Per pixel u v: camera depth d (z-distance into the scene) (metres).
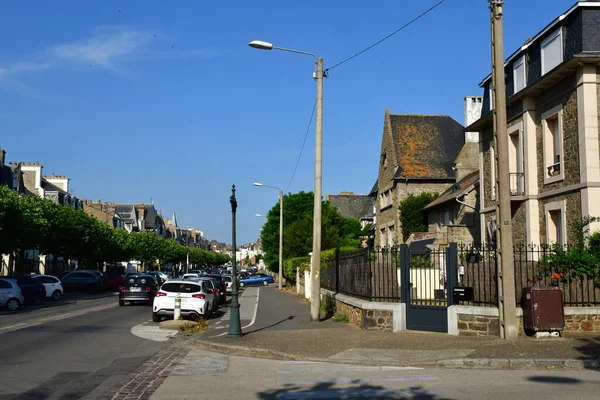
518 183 21.58
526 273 14.39
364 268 17.14
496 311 13.92
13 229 34.34
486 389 8.68
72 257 51.00
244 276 79.38
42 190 61.34
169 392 8.89
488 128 24.89
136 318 22.69
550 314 13.40
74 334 16.62
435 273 15.48
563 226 18.84
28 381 9.56
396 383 9.36
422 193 37.97
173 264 109.38
